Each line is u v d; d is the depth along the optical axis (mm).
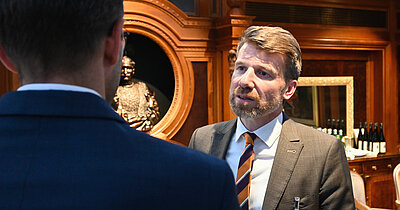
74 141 436
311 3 3750
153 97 3182
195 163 477
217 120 3430
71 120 447
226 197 483
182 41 3254
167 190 445
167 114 3281
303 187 1134
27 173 411
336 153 1187
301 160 1164
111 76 528
